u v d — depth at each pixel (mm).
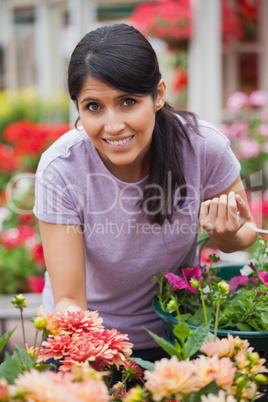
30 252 3539
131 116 1161
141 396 791
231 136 4246
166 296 1326
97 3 5211
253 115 4270
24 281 3520
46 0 7320
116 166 1352
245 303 1187
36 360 926
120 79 1113
